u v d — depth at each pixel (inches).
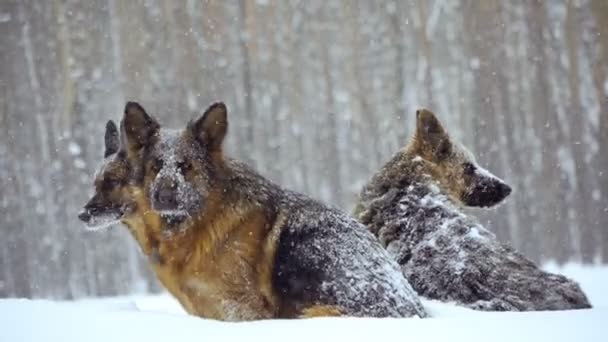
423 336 185.9
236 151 1232.2
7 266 1064.2
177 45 1255.5
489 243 305.9
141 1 1248.2
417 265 307.4
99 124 1199.6
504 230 1075.9
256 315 257.3
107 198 270.7
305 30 1293.1
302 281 253.4
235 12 1278.3
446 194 342.0
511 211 1099.3
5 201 1100.5
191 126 266.7
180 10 1259.8
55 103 1183.6
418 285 302.8
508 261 299.6
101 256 1040.2
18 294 1056.8
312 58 1284.4
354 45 1288.1
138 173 267.6
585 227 1114.1
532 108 1224.8
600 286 519.2
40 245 1078.4
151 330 197.8
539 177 1171.3
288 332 192.2
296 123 1257.4
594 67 1218.6
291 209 264.8
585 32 1231.5
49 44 1201.4
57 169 1135.6
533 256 1090.1
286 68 1279.5
